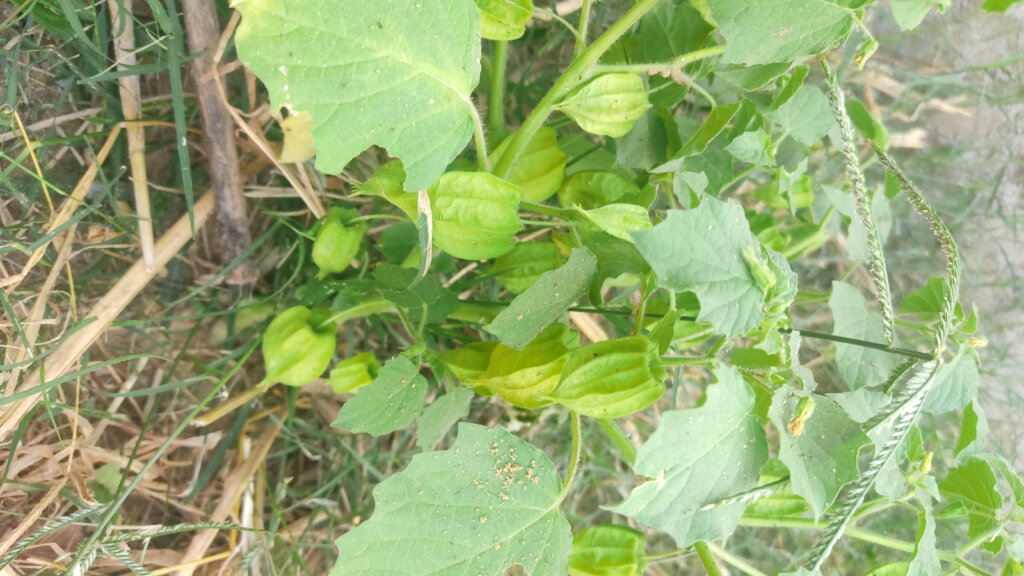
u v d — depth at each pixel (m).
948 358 0.35
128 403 0.39
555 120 0.40
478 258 0.29
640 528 0.49
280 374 0.34
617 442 0.34
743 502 0.27
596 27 0.44
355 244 0.35
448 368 0.34
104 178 0.35
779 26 0.27
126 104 0.35
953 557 0.33
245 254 0.37
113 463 0.39
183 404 0.40
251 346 0.36
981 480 0.33
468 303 0.36
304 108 0.23
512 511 0.28
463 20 0.24
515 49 0.44
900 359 0.33
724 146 0.34
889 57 0.50
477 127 0.27
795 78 0.33
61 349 0.34
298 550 0.41
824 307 0.52
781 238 0.41
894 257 0.53
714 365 0.26
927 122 0.52
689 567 0.49
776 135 0.41
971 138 0.52
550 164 0.35
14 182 0.35
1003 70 0.51
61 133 0.36
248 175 0.39
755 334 0.28
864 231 0.36
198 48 0.33
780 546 0.50
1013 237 0.53
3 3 0.33
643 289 0.30
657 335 0.29
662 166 0.31
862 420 0.30
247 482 0.40
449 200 0.28
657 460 0.25
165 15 0.32
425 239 0.27
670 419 0.25
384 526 0.27
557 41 0.44
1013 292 0.53
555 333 0.31
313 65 0.23
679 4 0.35
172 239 0.36
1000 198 0.53
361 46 0.23
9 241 0.35
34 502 0.37
